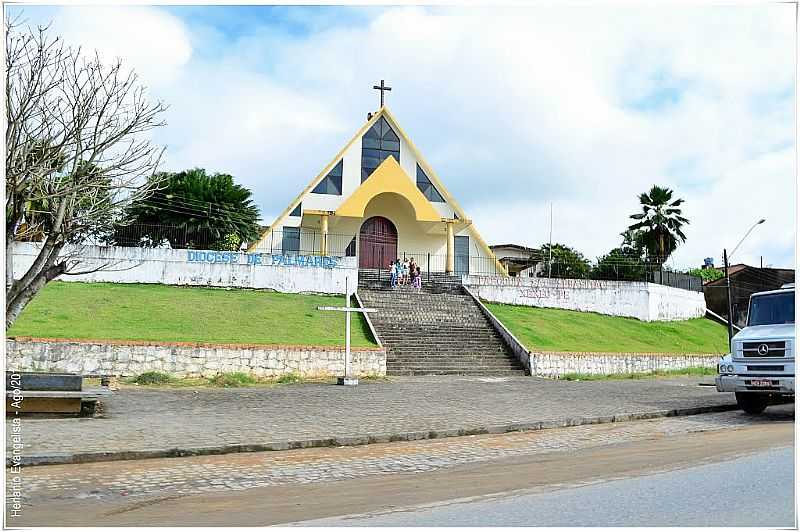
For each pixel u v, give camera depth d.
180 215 41.47
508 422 13.11
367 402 15.68
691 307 38.75
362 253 38.84
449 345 25.48
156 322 22.59
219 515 6.78
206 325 23.05
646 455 10.23
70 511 6.91
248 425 12.08
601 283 34.22
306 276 29.42
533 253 59.56
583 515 6.64
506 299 32.44
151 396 15.69
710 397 18.00
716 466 9.14
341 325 25.38
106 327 21.23
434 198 40.16
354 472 9.06
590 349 27.38
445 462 9.84
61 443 9.80
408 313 28.09
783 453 10.10
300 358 20.77
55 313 21.98
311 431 11.64
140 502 7.31
